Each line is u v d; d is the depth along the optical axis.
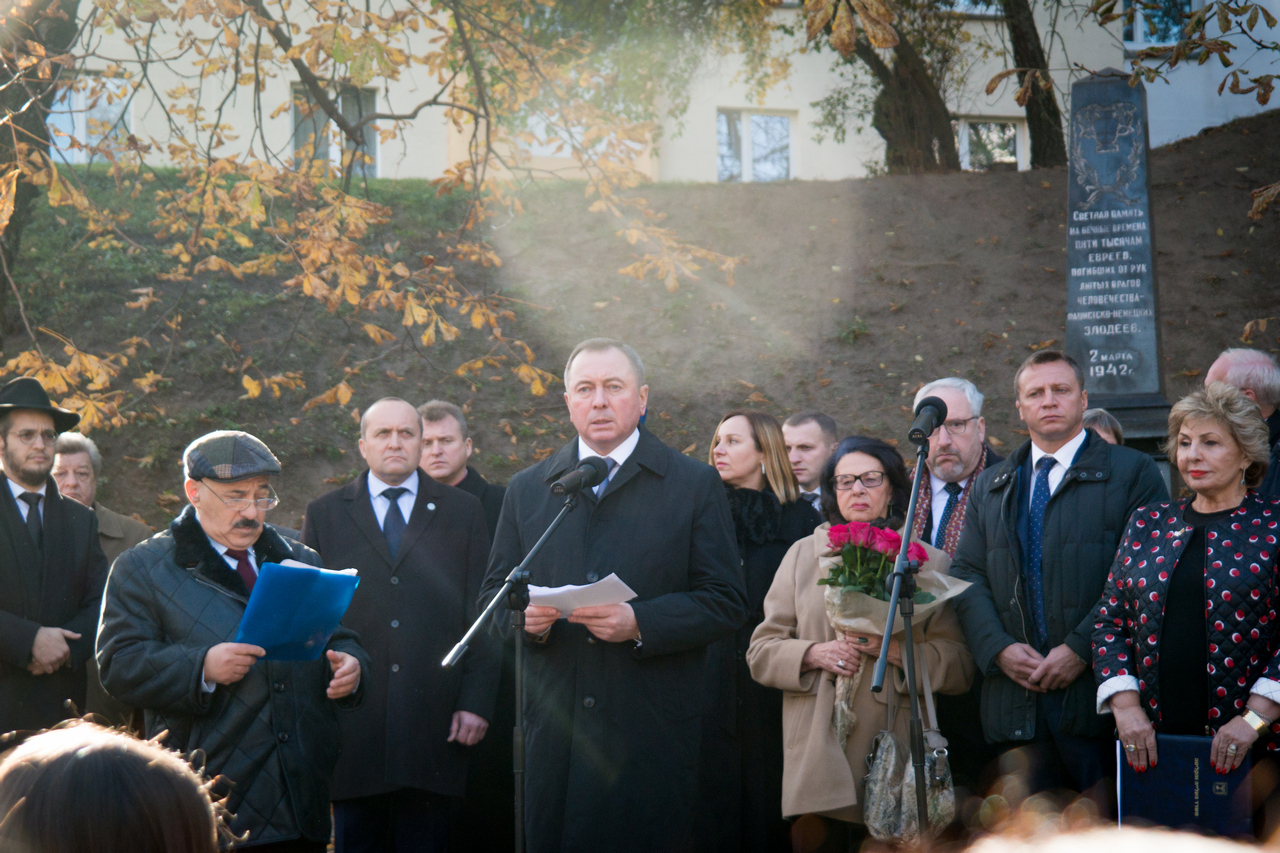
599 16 12.51
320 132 6.75
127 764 1.21
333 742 3.44
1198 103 17.44
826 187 14.12
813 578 4.21
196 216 6.71
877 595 3.76
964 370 10.67
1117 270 6.79
